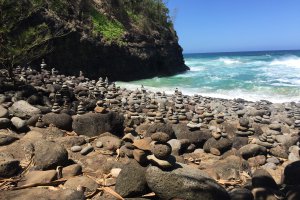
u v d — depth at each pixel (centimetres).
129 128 355
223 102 631
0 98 386
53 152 253
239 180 262
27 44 474
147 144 222
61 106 420
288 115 499
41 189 215
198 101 614
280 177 272
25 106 351
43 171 238
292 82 1034
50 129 327
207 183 210
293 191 214
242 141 336
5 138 285
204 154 324
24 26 757
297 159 306
